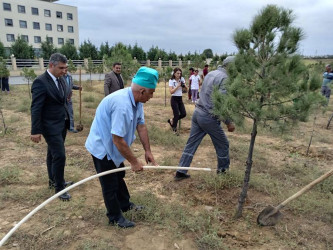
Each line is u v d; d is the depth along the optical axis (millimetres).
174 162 5055
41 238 2896
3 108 10094
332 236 3021
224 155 4129
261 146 6250
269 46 2789
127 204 3373
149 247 2809
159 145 6156
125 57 15773
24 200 3654
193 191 3951
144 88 2650
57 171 3598
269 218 3135
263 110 2748
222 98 2977
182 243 2879
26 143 6008
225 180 4082
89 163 4984
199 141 4207
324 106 2861
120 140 2635
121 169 2781
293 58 2658
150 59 45250
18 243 2820
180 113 7168
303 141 6867
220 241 2844
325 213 3438
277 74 2674
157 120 8969
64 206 3480
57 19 52438
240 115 2883
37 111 3334
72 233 2982
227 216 3348
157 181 4289
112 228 3084
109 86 6125
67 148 5785
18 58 34406
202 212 3400
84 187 4051
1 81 14016
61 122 3598
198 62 28203
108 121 2738
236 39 2863
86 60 34531
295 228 3154
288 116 2779
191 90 13438
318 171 4688
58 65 3412
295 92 2701
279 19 2713
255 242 2902
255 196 3850
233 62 2947
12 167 4609
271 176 4574
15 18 46906
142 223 3188
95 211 3396
